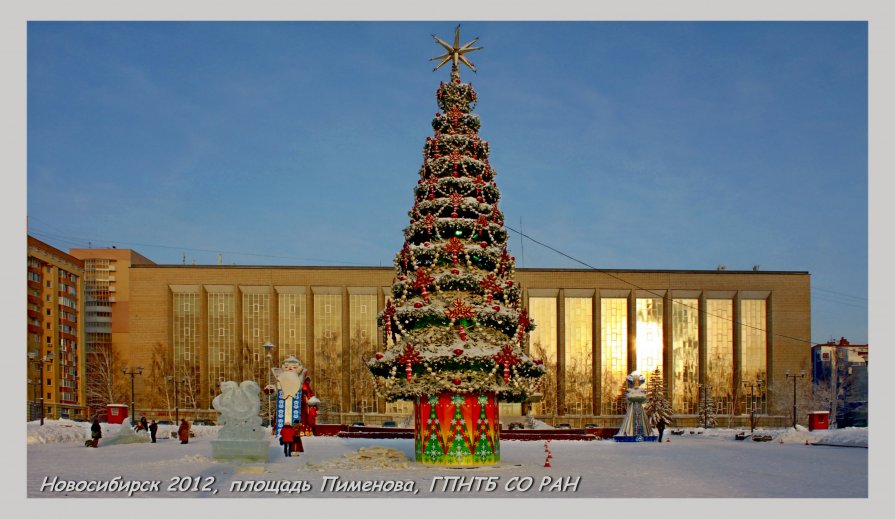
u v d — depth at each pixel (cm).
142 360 9625
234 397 2698
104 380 9638
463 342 2367
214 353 9650
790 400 9431
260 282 9756
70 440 4031
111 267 11056
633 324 9831
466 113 2652
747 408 9725
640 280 9931
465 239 2511
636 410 4906
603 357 9794
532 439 5088
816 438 4291
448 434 2378
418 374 2397
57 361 9369
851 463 2748
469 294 2461
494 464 2422
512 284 2580
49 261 9350
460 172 2561
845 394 10356
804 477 2217
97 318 10931
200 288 9700
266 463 2622
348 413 9575
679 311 9919
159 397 9500
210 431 5288
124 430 4003
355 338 9744
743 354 9862
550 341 9825
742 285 9956
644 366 9762
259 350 9681
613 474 2272
